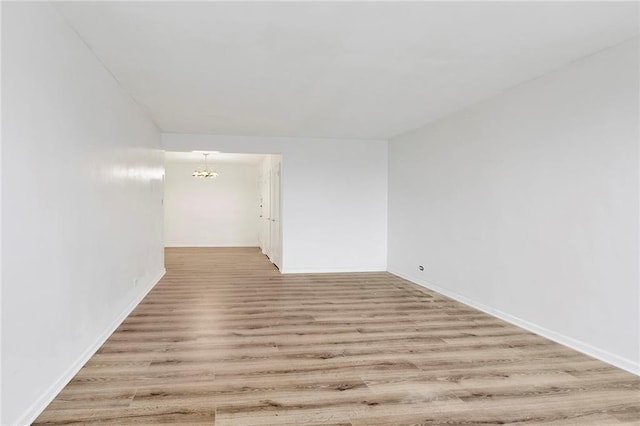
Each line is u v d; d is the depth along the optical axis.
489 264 4.75
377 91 4.55
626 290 3.13
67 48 2.84
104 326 3.66
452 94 4.64
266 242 10.39
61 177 2.71
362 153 7.68
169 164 12.41
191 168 12.54
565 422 2.36
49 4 2.55
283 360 3.26
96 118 3.45
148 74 3.95
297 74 4.00
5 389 2.02
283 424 2.30
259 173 12.53
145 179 5.54
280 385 2.80
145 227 5.54
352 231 7.68
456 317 4.58
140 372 2.97
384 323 4.32
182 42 3.22
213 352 3.41
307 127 6.57
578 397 2.67
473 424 2.33
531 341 3.78
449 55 3.48
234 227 12.76
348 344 3.66
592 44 3.22
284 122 6.19
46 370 2.47
